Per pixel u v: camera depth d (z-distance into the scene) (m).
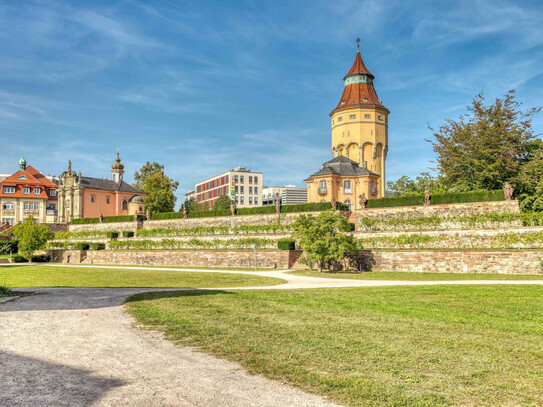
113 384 6.75
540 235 31.56
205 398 6.17
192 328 10.84
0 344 9.16
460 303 15.59
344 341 9.52
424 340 9.67
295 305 14.91
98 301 15.72
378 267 35.75
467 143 48.38
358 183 64.69
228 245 50.00
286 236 46.47
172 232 58.75
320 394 6.36
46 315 12.62
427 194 44.44
